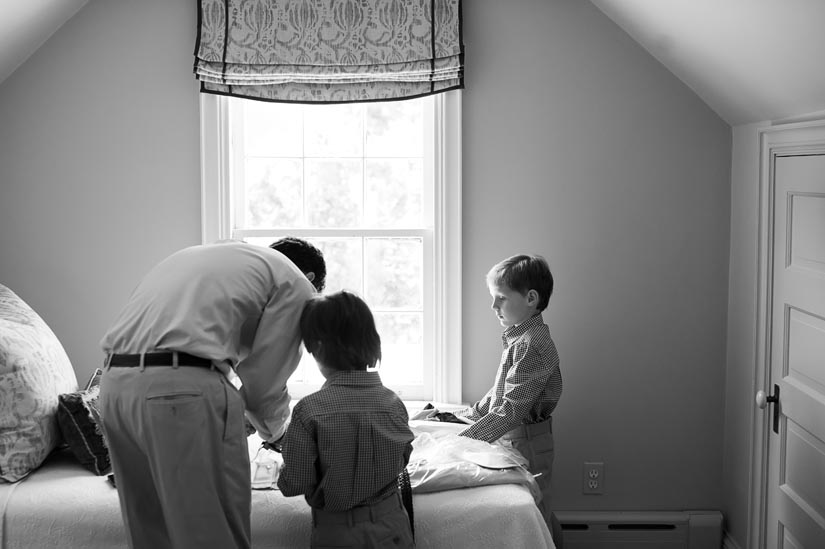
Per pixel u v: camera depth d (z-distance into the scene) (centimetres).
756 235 323
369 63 352
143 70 358
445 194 357
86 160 361
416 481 268
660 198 357
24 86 358
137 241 363
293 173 374
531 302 304
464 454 282
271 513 259
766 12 237
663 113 354
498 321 363
